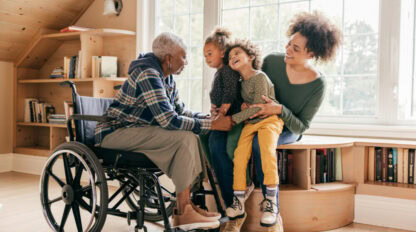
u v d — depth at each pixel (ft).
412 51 8.32
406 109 8.34
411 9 8.26
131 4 10.94
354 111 8.87
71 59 11.05
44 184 6.34
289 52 6.53
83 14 11.93
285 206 6.70
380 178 7.46
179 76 10.62
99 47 11.19
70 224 6.97
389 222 7.22
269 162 5.87
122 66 11.03
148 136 5.71
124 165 5.78
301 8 9.18
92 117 5.79
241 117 6.13
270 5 9.48
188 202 5.55
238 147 6.16
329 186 7.05
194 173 5.54
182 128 5.61
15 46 11.75
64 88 12.10
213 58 6.79
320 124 8.80
